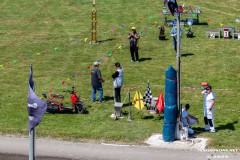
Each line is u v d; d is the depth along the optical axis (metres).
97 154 39.28
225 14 83.12
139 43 69.81
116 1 92.94
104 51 67.50
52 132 43.12
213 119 42.81
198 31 74.12
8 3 93.69
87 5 91.38
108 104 49.91
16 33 76.75
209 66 60.50
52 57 65.56
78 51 67.75
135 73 58.56
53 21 82.75
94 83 49.78
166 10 81.94
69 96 51.94
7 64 63.00
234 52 65.25
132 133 42.94
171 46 68.50
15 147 40.88
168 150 39.72
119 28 76.94
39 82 56.22
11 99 51.34
